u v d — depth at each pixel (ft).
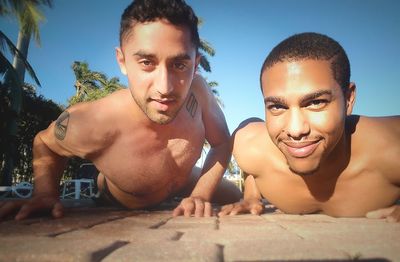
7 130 8.63
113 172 2.14
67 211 2.13
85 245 0.89
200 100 2.32
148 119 2.02
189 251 0.82
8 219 1.64
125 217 1.72
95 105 2.09
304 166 1.59
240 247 0.87
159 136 2.10
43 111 12.35
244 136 2.13
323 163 1.71
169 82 1.75
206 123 2.38
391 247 0.88
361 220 1.58
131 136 2.07
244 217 1.74
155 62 1.75
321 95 1.51
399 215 1.51
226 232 1.17
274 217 1.74
